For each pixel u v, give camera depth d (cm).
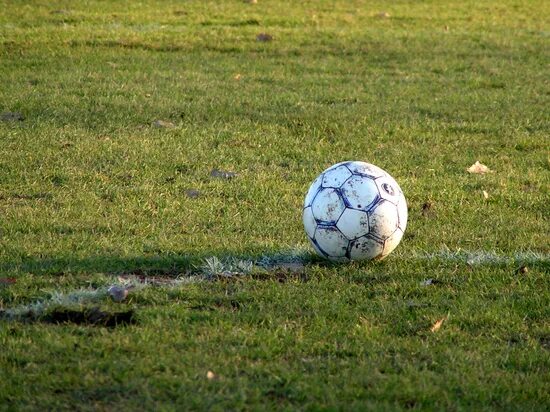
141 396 1093
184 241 1678
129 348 1212
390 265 1568
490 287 1488
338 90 3117
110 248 1622
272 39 3956
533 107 2969
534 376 1189
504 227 1828
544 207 1978
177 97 2886
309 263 1577
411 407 1102
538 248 1709
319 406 1077
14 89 2884
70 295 1379
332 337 1273
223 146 2380
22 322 1298
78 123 2531
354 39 4050
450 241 1734
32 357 1178
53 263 1529
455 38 4203
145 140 2384
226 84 3130
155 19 4431
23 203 1884
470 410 1095
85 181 2042
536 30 4591
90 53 3538
